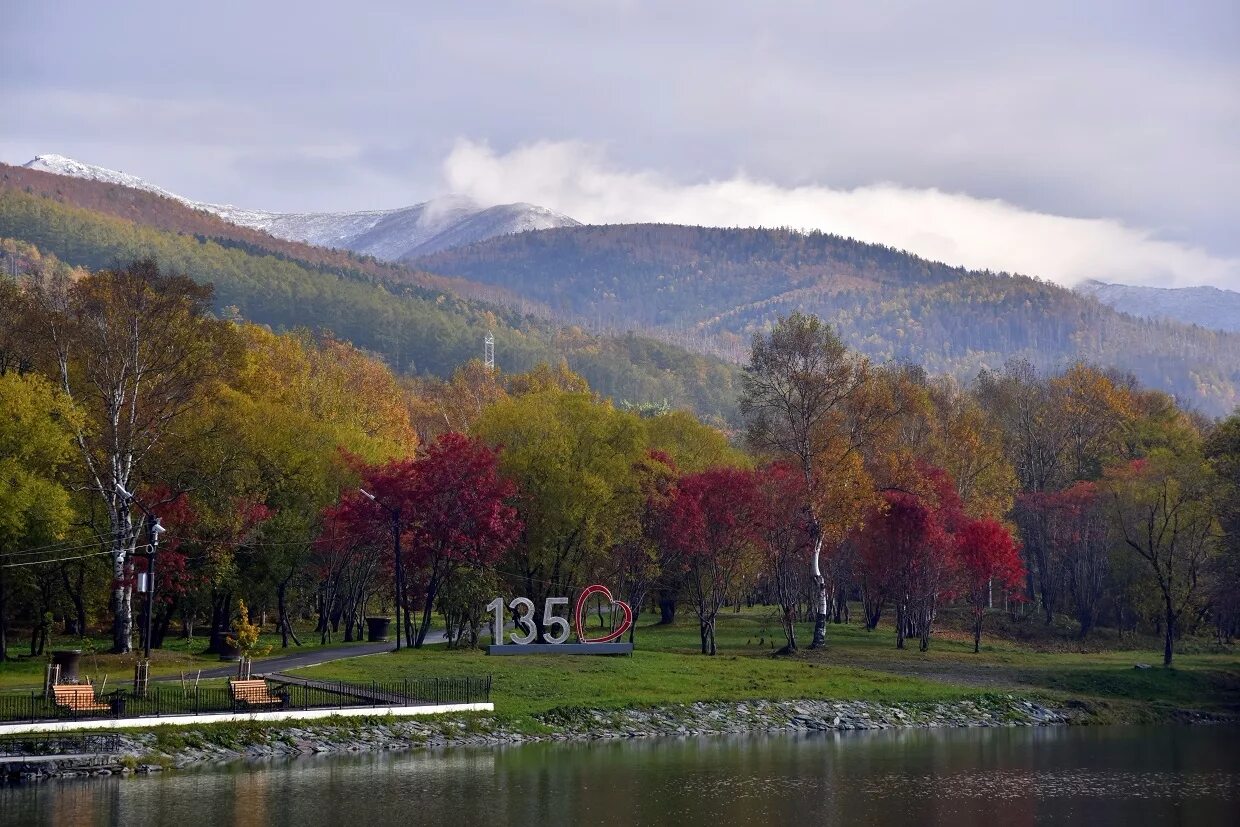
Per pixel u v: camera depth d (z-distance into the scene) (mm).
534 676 95250
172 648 109000
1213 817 67062
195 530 101812
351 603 121000
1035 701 101562
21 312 102312
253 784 66688
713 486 118312
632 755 79375
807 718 92625
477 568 111438
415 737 79312
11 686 78375
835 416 123250
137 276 96188
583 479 117438
